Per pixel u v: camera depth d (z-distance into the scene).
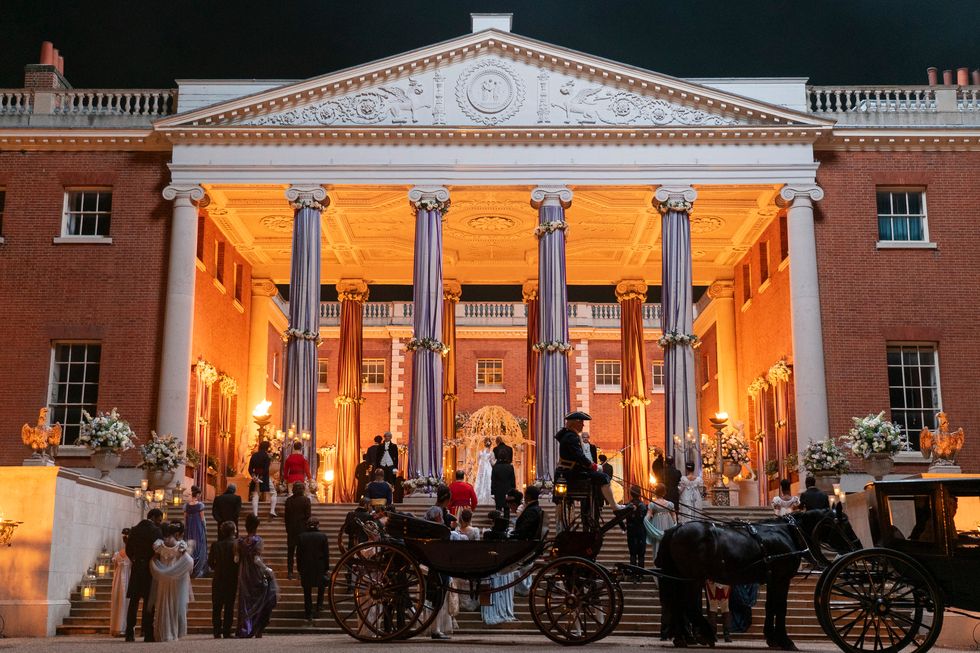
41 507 20.56
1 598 20.11
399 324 50.59
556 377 29.95
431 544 14.05
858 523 23.05
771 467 34.09
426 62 31.64
